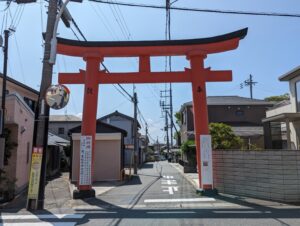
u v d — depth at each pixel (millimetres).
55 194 15641
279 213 9797
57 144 26938
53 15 11867
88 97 13922
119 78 14125
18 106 16047
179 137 55969
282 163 11805
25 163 18234
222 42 13516
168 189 16281
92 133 13914
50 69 11719
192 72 13828
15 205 12484
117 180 23391
